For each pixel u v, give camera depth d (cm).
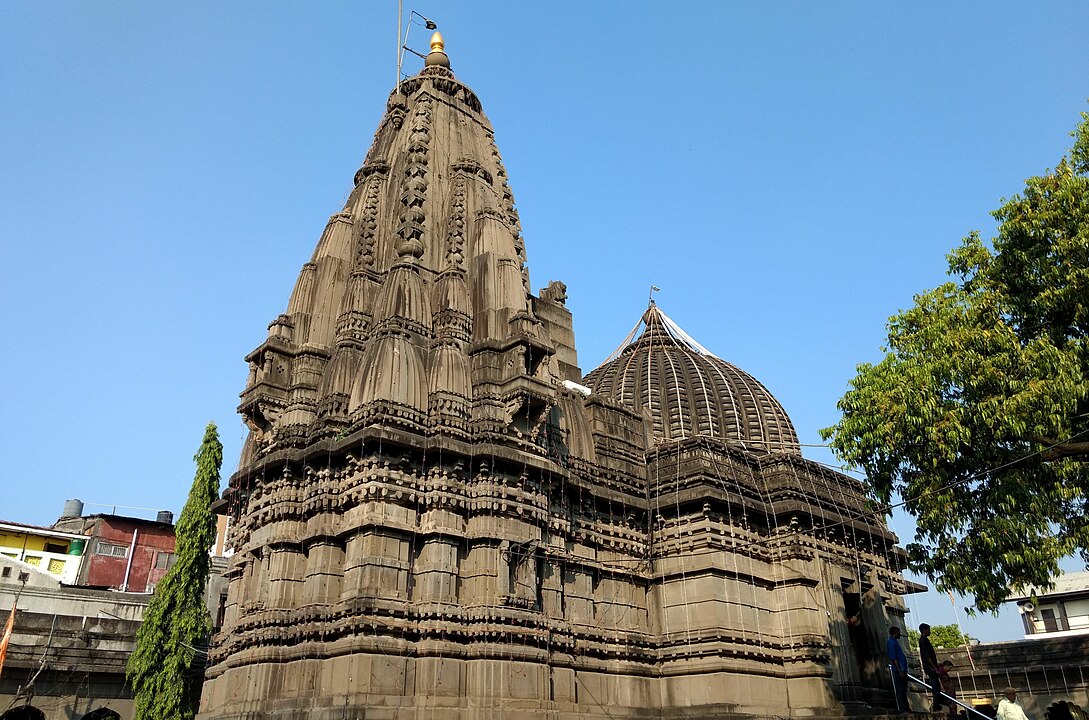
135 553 5781
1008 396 2189
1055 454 2139
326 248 3547
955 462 2308
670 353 5181
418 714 2433
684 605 3338
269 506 2914
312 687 2506
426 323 3212
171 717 3153
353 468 2772
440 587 2648
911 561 2466
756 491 3678
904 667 2592
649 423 4097
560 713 2705
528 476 2973
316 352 3238
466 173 3844
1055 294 2209
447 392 2977
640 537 3519
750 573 3438
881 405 2389
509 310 3331
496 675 2577
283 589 2712
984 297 2372
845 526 3781
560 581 3038
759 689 3198
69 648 3684
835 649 3394
